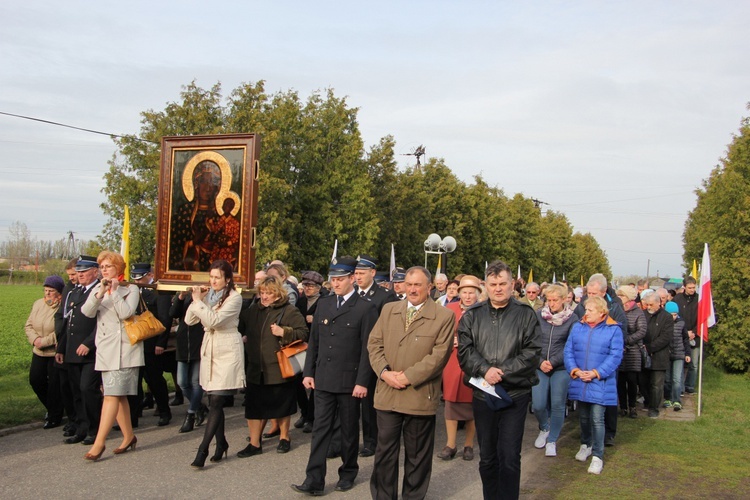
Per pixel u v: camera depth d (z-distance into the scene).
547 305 8.68
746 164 17.56
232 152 9.31
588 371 7.84
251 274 9.16
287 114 32.47
